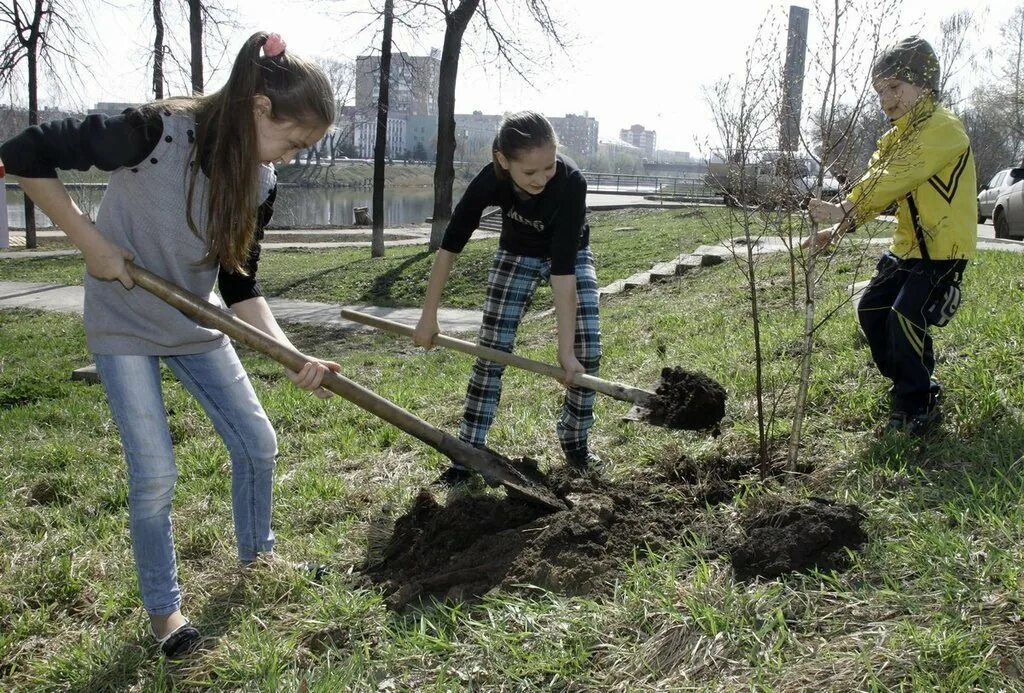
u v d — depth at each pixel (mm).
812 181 3936
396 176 81500
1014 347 4617
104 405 8008
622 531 3441
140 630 3305
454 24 20109
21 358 11055
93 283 3043
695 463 4113
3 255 24516
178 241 3041
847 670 2488
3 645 3330
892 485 3625
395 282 17172
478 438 4625
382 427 6035
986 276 6949
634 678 2625
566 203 3971
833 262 9711
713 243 15000
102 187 26297
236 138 2883
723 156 3787
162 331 3090
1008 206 15633
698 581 2967
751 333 6750
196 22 20656
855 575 3010
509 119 3691
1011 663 2465
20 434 7188
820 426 4418
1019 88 41844
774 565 3059
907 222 4137
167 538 3150
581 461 4516
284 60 2881
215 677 2992
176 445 6367
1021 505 3170
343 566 3703
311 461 5398
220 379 3316
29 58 22547
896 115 3885
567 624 2875
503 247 4480
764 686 2465
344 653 3010
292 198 60625
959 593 2748
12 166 2775
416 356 10078
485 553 3469
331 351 11602
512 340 4578
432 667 2844
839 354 5371
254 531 3561
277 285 18047
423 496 3887
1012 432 3805
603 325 10047
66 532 4492
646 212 25391
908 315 4031
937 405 4152
